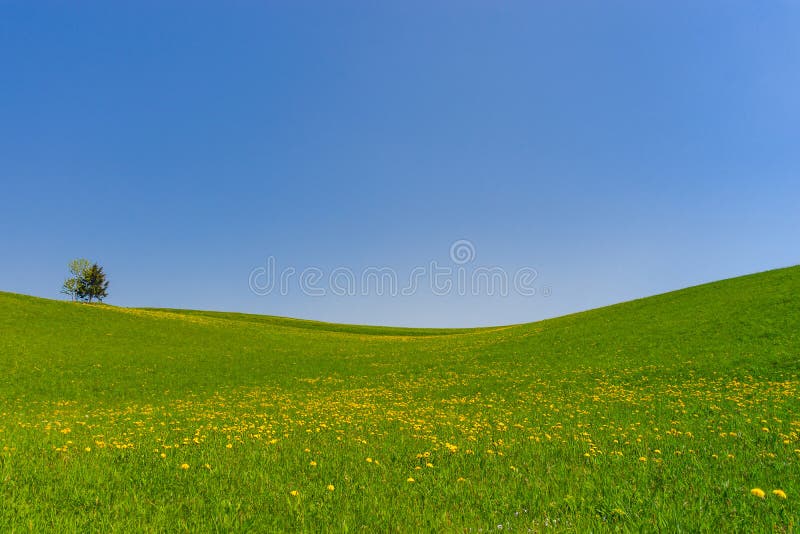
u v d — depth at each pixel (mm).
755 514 5254
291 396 24688
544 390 24531
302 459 8812
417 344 54375
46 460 8172
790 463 7625
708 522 4973
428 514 5539
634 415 15117
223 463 8281
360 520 5414
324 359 42562
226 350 45781
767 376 22984
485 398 22531
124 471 7598
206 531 5109
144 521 5348
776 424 12023
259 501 6164
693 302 45625
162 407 20547
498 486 6832
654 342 34531
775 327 31500
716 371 25000
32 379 28219
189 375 32969
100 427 13266
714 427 12016
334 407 19188
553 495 6328
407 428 13008
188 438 10883
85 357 35844
